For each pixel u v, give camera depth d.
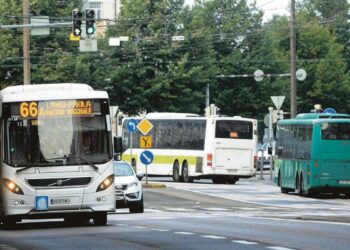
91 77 134.62
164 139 110.62
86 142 43.88
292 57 103.81
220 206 67.06
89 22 72.56
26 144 43.62
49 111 43.94
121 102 139.50
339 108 172.12
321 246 31.64
